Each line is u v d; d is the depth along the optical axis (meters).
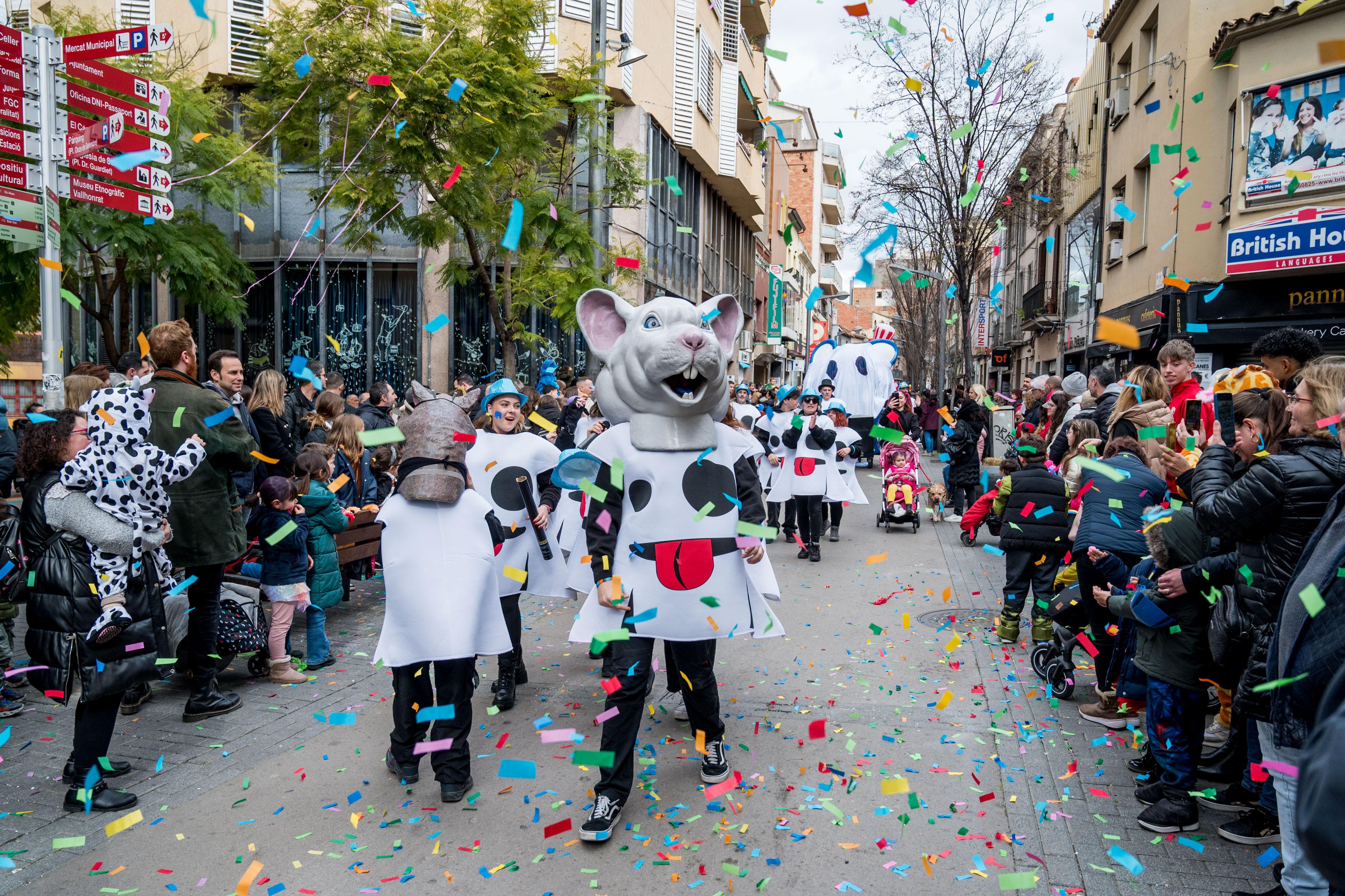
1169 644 3.72
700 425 4.27
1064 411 9.25
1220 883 3.31
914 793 3.71
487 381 15.66
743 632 4.20
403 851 3.61
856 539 11.75
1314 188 13.53
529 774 3.56
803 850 3.61
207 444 4.94
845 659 6.25
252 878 3.22
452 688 4.08
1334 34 13.23
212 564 4.97
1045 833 3.71
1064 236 27.22
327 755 4.59
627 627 3.95
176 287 11.98
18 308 10.55
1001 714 5.12
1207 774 4.18
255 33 11.68
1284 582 3.14
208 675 5.11
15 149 5.73
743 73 26.72
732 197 27.83
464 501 4.27
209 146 11.39
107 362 18.09
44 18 15.72
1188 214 15.38
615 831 3.77
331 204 11.81
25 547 4.36
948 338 40.97
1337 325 13.93
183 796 4.09
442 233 12.06
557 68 14.09
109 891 3.30
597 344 4.47
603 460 4.25
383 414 8.95
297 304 17.47
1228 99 14.91
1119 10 18.92
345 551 7.34
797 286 50.09
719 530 4.19
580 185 16.55
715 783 4.22
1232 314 14.80
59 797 4.05
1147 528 3.89
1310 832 1.08
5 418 6.23
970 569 9.60
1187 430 5.23
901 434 5.77
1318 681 2.60
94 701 3.90
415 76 10.34
